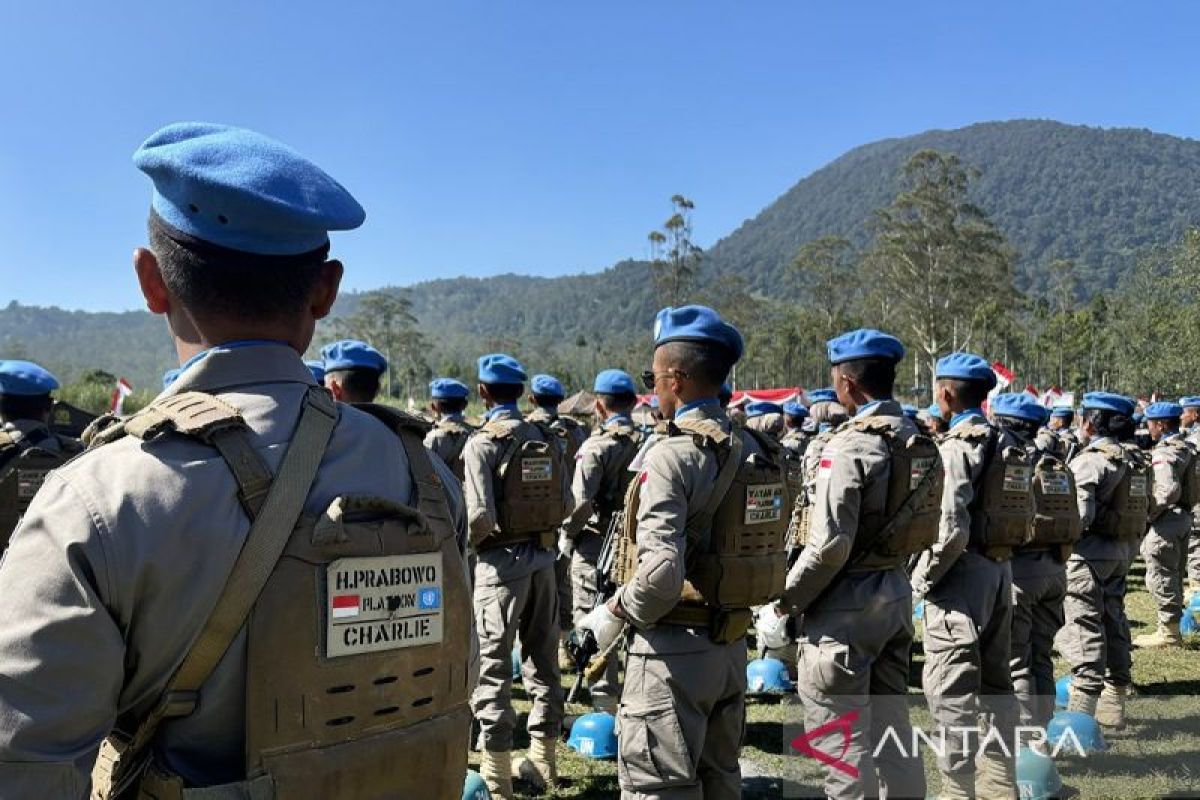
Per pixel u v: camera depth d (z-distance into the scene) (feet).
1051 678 18.62
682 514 10.05
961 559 15.49
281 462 4.51
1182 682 23.76
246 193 4.53
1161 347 138.72
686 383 10.87
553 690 16.90
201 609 4.15
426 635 4.83
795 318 266.77
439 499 5.21
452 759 4.93
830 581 12.90
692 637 10.46
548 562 16.58
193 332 4.91
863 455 12.67
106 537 4.00
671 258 240.53
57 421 19.83
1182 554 27.94
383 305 302.86
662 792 10.36
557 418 27.71
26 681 3.83
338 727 4.43
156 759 4.28
